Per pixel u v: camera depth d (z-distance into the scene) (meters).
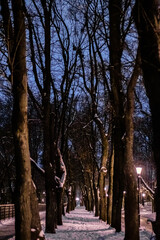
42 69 19.27
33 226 11.98
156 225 8.00
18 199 9.53
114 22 16.36
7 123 36.06
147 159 49.00
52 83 21.62
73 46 22.38
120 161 19.05
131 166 13.96
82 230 20.97
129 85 13.63
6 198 42.41
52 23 21.53
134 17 8.36
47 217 18.84
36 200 12.26
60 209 25.03
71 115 31.09
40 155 42.75
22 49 9.62
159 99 7.62
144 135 37.88
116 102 17.08
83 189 71.56
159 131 7.57
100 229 21.62
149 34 7.80
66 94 22.09
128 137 14.02
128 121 14.00
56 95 22.36
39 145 41.12
